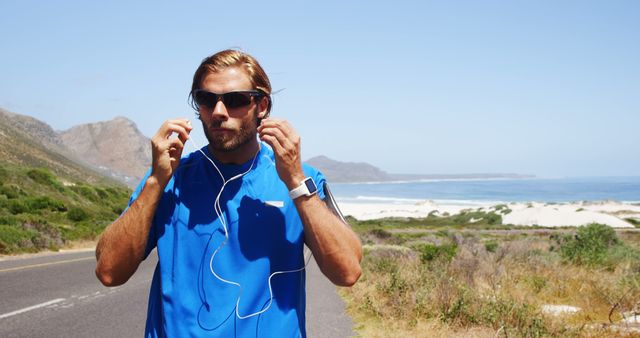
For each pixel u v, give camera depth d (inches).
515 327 263.3
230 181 74.1
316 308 350.6
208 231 71.9
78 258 669.9
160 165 69.3
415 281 375.9
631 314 297.1
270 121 69.9
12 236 753.6
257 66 76.3
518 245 717.9
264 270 71.3
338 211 78.6
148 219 69.7
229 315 69.2
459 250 663.1
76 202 2309.3
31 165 5177.2
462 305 292.8
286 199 74.5
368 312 324.5
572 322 279.4
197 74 75.6
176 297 70.1
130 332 270.2
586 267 525.3
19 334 259.9
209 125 73.7
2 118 6451.8
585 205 5315.0
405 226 3344.0
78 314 313.3
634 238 1418.6
